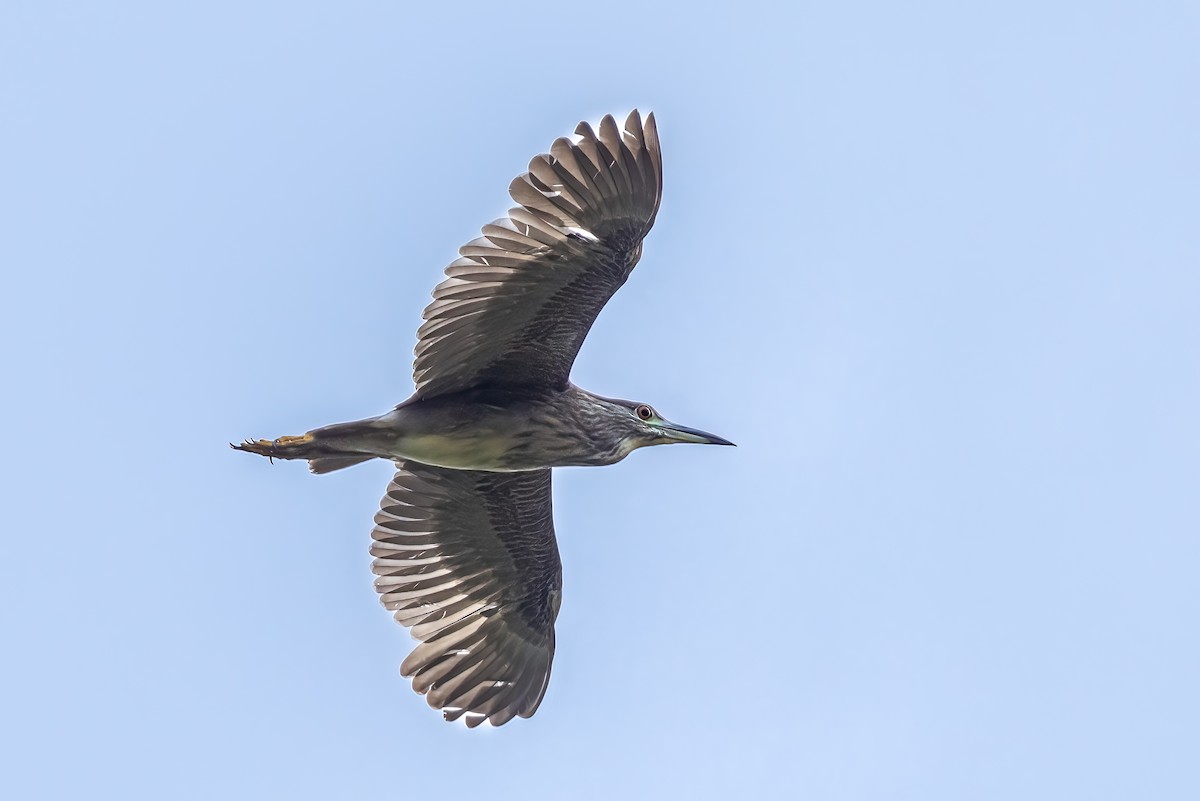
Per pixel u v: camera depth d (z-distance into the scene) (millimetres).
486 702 18453
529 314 15812
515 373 16312
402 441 16062
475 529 18047
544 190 15133
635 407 17203
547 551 18281
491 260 15297
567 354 16297
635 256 15703
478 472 17516
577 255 15484
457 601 18500
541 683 18672
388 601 18328
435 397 16141
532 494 17812
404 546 18141
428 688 18359
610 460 17000
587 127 15172
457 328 15688
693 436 17219
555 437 16531
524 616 18641
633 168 15352
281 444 15836
